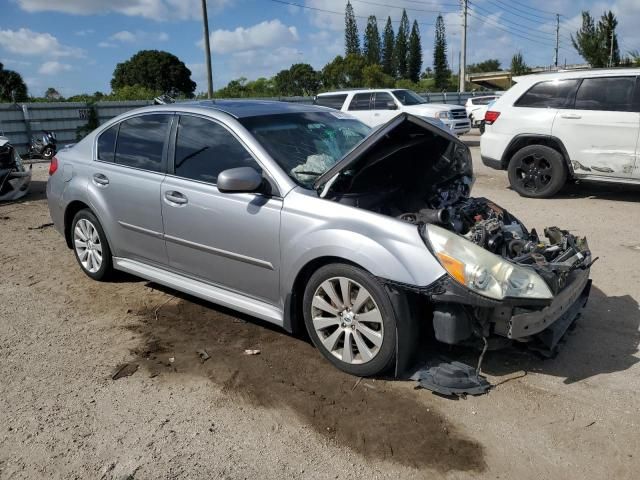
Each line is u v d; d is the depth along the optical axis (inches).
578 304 161.0
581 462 112.5
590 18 1672.0
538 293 126.6
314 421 126.4
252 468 112.4
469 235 143.9
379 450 116.6
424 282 126.3
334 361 145.6
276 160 154.5
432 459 113.8
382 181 165.5
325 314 146.8
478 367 137.9
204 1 1103.6
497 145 367.2
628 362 149.8
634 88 316.8
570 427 122.9
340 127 183.8
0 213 338.3
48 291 206.2
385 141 150.9
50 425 126.6
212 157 166.1
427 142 165.6
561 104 340.2
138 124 191.0
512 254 152.6
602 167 329.4
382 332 134.1
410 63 3097.9
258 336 167.0
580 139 333.4
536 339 143.9
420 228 131.3
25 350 161.3
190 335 169.0
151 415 130.0
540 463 112.3
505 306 124.5
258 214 151.0
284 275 148.6
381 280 131.0
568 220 299.1
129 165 189.5
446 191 176.6
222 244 160.7
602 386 138.6
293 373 145.9
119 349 161.3
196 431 124.0
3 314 186.2
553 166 347.6
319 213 141.6
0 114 650.2
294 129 171.2
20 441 121.3
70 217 217.8
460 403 131.6
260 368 148.9
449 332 128.9
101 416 129.8
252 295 160.7
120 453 117.3
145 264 190.4
